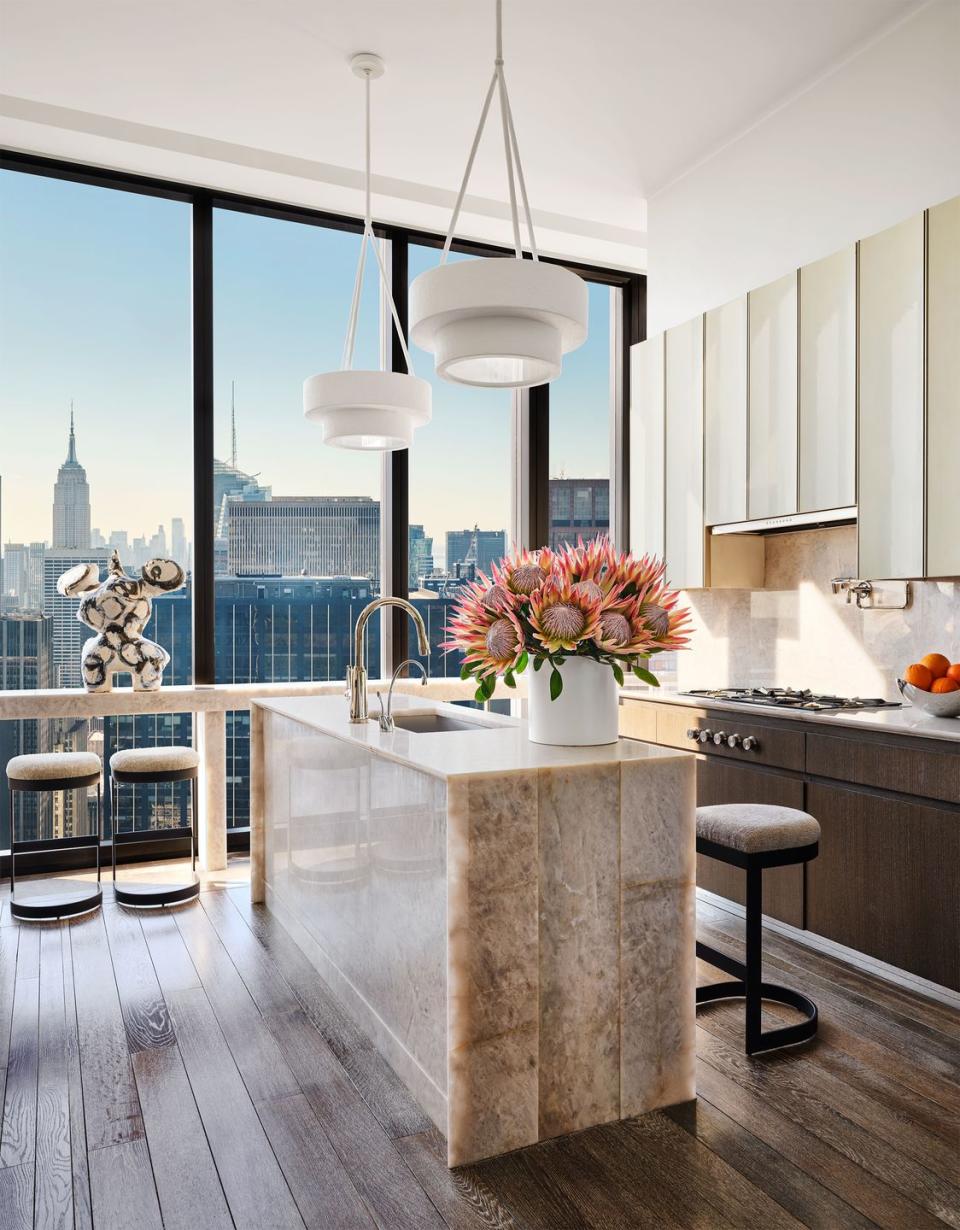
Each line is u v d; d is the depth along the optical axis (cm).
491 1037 198
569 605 217
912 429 304
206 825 414
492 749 230
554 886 206
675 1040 220
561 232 488
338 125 396
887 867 287
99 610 401
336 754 281
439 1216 177
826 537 381
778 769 330
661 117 388
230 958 310
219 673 450
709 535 403
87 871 411
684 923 222
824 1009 269
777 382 361
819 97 361
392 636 483
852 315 327
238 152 416
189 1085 226
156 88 368
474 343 236
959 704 296
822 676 384
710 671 443
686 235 434
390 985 237
